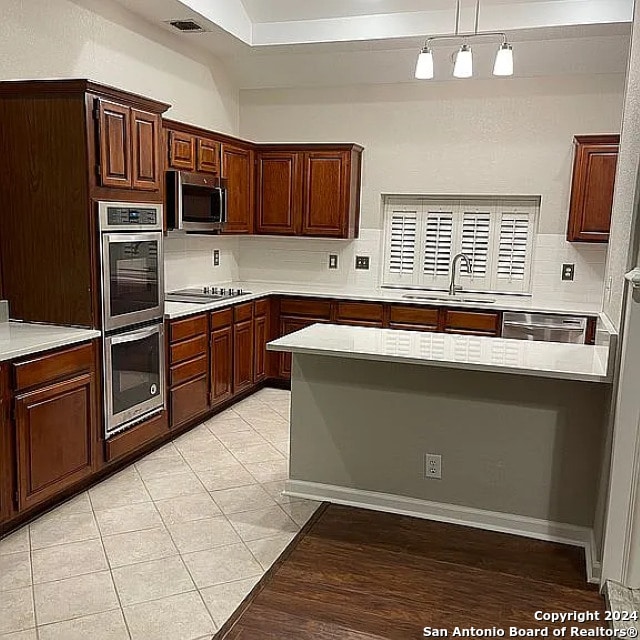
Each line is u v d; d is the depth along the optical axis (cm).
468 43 480
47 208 330
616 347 254
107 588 250
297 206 555
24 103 325
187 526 302
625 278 236
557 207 521
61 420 313
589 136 475
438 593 253
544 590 256
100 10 412
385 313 514
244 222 554
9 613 233
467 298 531
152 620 231
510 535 300
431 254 568
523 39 468
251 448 407
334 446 328
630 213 253
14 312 346
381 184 565
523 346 319
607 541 250
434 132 545
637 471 243
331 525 306
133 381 369
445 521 312
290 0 476
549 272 530
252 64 562
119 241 345
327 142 578
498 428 298
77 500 327
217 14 461
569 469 290
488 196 542
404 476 318
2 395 277
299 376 328
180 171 447
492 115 527
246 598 246
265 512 319
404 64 525
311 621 233
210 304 448
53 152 324
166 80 487
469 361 280
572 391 284
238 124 602
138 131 356
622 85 491
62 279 334
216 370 464
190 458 388
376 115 559
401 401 312
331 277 591
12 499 286
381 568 270
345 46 504
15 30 348
